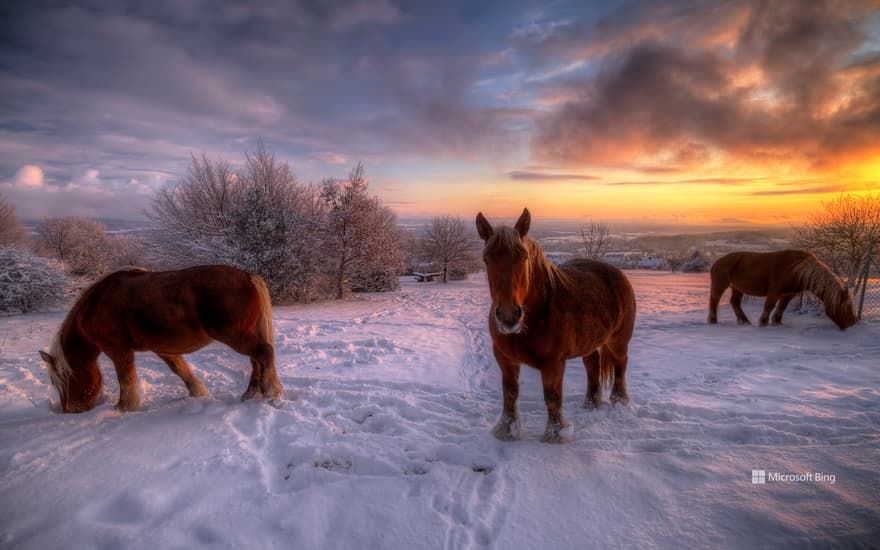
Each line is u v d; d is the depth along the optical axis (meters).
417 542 2.35
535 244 3.38
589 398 4.50
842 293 8.48
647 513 2.49
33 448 3.43
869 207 11.12
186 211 17.84
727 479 2.75
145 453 3.36
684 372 5.81
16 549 2.31
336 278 18.23
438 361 6.84
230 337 4.31
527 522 2.49
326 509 2.63
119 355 4.34
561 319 3.42
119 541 2.35
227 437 3.65
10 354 7.40
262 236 14.99
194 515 2.57
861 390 4.66
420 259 39.56
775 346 7.29
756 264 9.33
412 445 3.55
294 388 5.18
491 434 3.74
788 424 3.67
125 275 4.43
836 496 2.50
